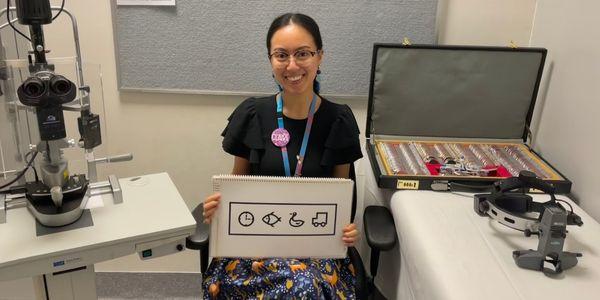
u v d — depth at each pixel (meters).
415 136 1.87
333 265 1.50
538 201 1.51
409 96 1.79
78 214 1.38
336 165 1.61
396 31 1.93
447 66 1.75
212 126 2.08
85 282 1.48
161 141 2.09
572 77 1.69
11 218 1.37
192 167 2.14
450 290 1.11
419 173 1.61
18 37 1.56
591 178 1.56
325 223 1.45
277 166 1.56
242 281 1.42
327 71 1.98
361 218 1.95
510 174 1.62
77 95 1.36
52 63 1.37
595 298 1.08
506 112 1.83
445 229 1.35
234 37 1.92
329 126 1.58
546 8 1.86
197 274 2.28
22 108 1.37
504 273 1.16
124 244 1.34
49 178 1.36
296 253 1.47
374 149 1.78
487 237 1.32
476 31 1.98
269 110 1.60
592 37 1.58
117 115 2.04
